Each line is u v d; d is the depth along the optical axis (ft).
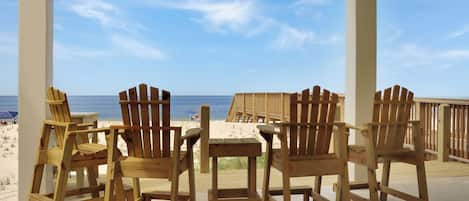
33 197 8.36
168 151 7.75
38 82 10.70
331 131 8.64
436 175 13.83
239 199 9.27
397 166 15.46
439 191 11.56
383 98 9.48
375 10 12.46
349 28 12.76
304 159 8.34
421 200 9.23
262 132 9.02
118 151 7.86
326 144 8.63
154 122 7.66
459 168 15.11
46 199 8.08
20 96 10.66
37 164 8.49
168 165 7.67
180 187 11.94
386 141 9.53
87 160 8.13
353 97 12.51
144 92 7.62
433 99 17.35
